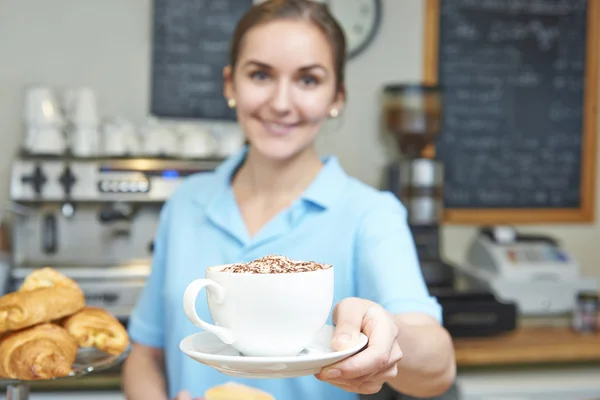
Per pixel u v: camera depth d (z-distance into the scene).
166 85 2.70
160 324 1.38
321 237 1.22
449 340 0.96
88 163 2.34
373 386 0.70
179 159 2.40
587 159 2.95
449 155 2.87
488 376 2.18
